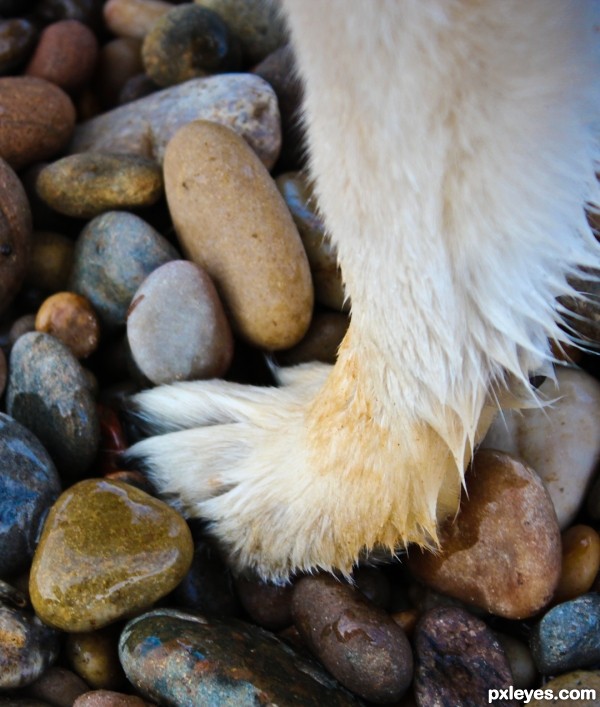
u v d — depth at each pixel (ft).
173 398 1.80
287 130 2.02
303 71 1.51
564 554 1.69
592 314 1.73
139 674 1.60
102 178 1.91
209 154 1.84
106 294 1.88
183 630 1.61
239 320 1.84
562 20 1.43
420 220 1.50
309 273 1.85
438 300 1.52
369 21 1.42
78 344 1.84
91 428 1.77
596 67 1.46
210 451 1.74
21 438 1.72
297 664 1.62
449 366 1.55
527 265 1.51
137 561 1.63
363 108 1.46
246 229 1.82
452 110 1.44
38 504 1.69
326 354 1.87
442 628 1.64
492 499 1.66
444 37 1.42
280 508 1.68
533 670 1.65
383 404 1.60
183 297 1.80
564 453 1.74
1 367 1.82
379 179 1.49
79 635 1.65
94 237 1.89
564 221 1.50
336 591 1.65
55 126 2.00
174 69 2.11
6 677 1.60
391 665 1.60
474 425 1.59
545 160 1.47
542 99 1.44
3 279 1.86
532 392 1.60
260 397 1.76
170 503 1.75
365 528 1.64
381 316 1.56
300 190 1.92
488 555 1.65
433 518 1.62
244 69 2.19
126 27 2.25
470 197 1.48
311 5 1.44
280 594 1.70
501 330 1.53
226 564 1.73
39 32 2.23
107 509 1.65
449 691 1.61
